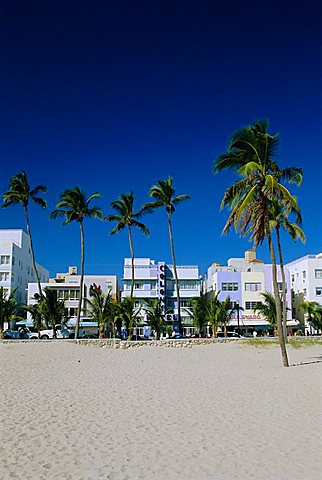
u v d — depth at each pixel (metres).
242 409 12.27
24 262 75.50
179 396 14.41
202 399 13.84
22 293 73.50
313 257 71.88
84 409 12.34
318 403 12.98
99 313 45.06
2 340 37.69
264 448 8.72
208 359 27.89
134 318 43.97
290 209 23.52
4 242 67.94
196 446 8.90
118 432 9.93
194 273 76.88
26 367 22.98
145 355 31.05
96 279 72.69
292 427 10.24
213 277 73.69
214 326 47.44
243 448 8.74
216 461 8.02
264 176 23.19
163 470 7.61
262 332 68.31
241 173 22.59
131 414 11.73
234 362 25.84
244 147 23.64
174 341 38.31
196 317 49.22
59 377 19.09
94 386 16.52
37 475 7.37
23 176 49.59
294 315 73.75
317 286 70.25
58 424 10.60
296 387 16.03
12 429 10.09
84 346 37.09
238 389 15.73
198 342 38.75
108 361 26.78
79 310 45.09
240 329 68.06
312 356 29.05
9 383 17.16
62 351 33.09
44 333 48.22
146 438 9.47
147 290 74.50
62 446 8.90
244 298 69.50
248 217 23.41
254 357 28.95
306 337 40.34
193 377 19.17
